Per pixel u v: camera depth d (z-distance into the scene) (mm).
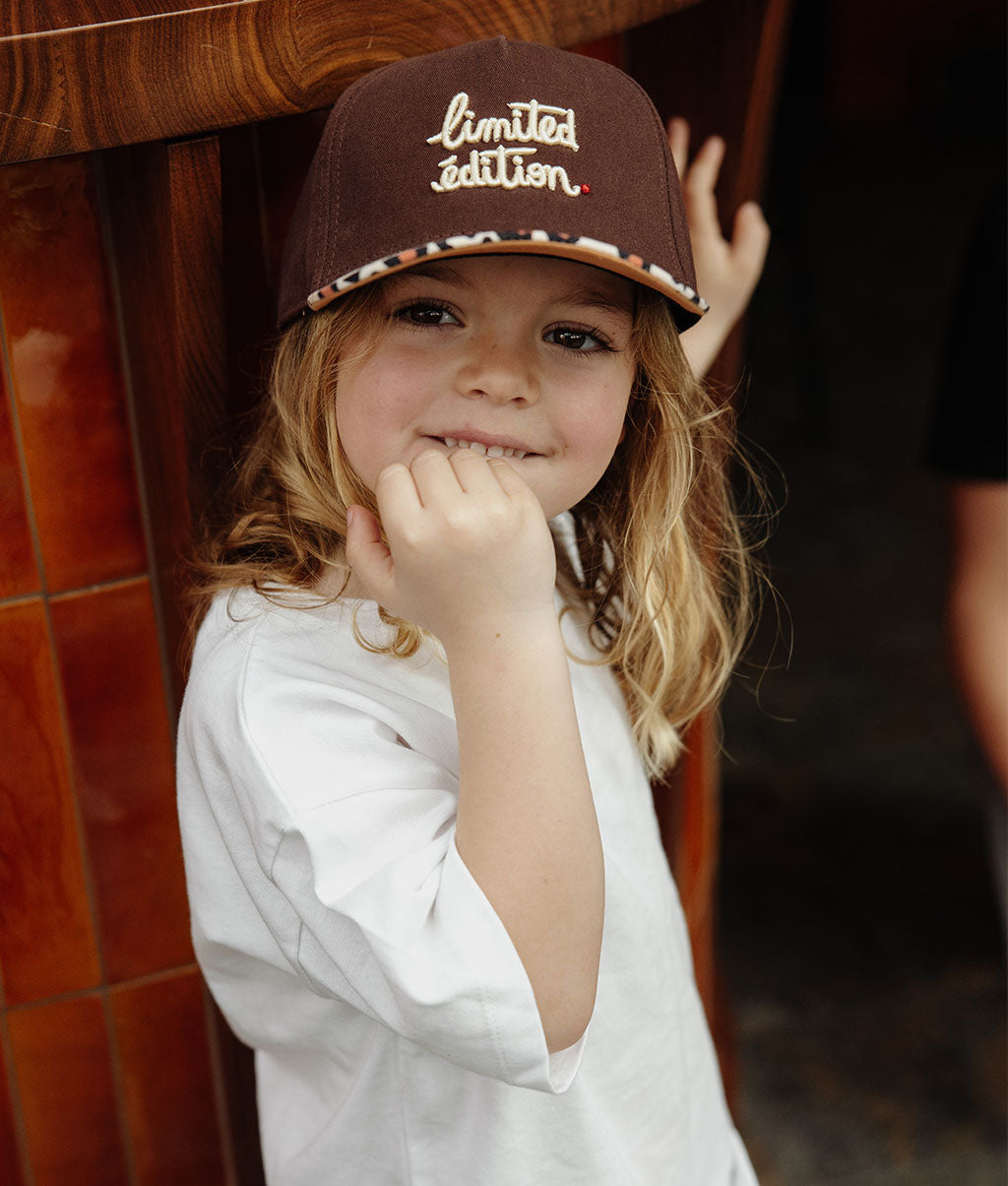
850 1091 1969
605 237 797
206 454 931
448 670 872
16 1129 1152
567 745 777
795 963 2178
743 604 1146
